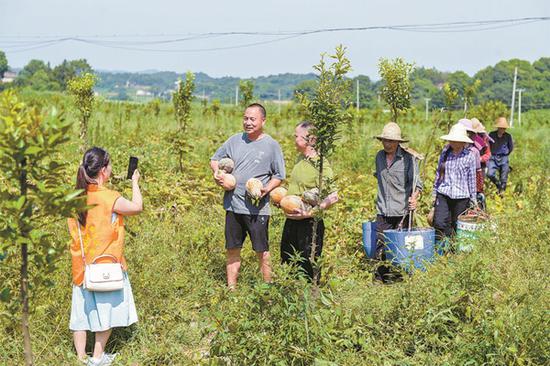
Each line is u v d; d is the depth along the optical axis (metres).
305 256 6.65
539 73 118.94
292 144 17.20
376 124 28.22
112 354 5.39
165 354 5.38
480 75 120.88
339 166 15.98
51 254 4.06
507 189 12.80
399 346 5.28
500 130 12.87
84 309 5.21
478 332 5.10
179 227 8.52
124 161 11.91
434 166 13.03
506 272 6.75
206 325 5.58
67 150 13.54
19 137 3.73
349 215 9.73
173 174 11.77
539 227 8.26
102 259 5.15
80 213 5.12
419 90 117.94
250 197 6.72
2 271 6.10
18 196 3.95
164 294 6.51
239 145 6.88
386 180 7.77
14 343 5.31
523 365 4.71
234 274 6.93
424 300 5.57
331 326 5.06
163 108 36.31
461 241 7.21
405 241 7.23
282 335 4.90
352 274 7.50
